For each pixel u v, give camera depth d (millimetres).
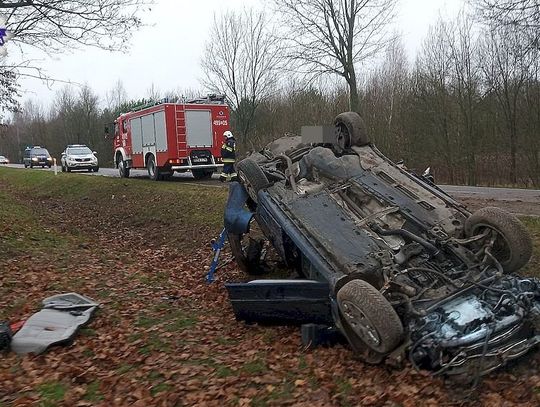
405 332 4969
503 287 5309
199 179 21812
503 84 25969
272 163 8250
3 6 10578
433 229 6164
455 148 27812
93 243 12797
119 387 5004
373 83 31750
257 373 5238
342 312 5238
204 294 8367
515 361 5055
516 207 12117
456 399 4504
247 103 32125
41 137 67125
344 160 7438
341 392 4762
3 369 5371
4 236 11211
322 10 22953
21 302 7336
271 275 9000
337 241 6000
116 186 20469
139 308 7477
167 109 20312
